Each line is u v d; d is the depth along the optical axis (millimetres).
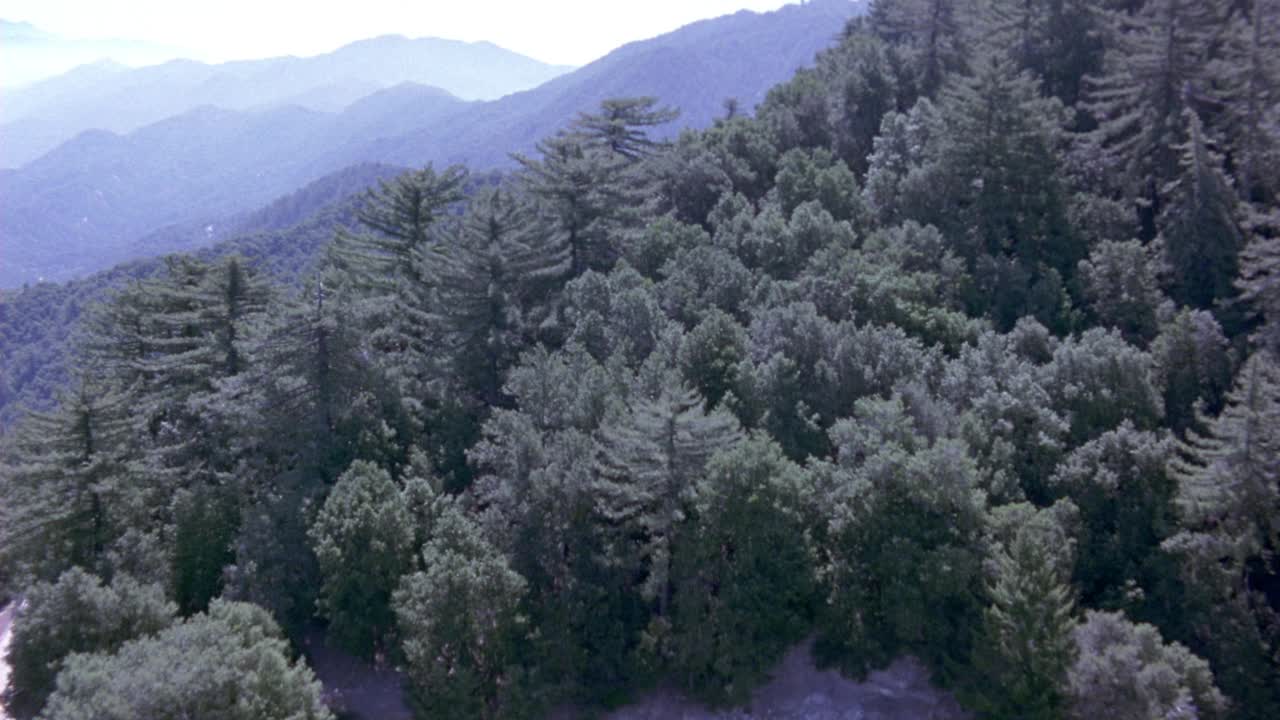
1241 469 39875
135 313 68312
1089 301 58625
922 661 42188
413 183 73125
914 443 43719
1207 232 56781
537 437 45750
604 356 55781
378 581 44125
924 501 41375
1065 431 45812
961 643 41125
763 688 44094
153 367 61031
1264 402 40281
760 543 42438
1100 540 42938
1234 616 39781
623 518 47031
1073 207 64438
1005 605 38531
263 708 34781
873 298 56781
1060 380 48312
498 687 42188
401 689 45906
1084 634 37531
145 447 59594
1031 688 37750
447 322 60031
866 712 42531
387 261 70625
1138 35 70312
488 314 60188
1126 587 41469
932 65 94625
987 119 65812
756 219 70125
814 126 94250
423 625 40875
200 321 63562
